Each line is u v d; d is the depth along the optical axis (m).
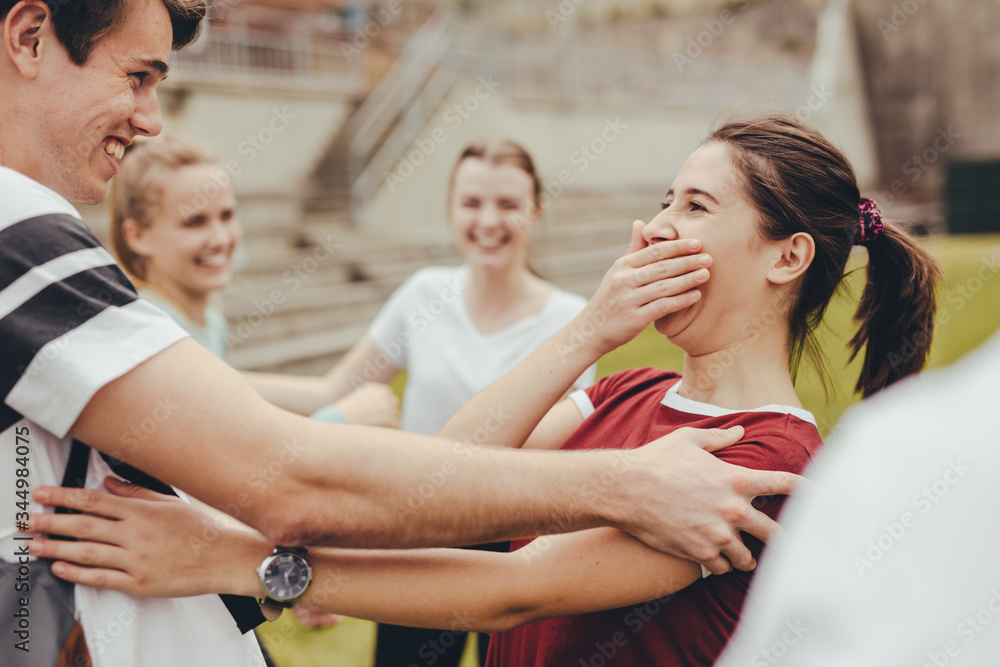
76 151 0.98
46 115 0.95
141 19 0.98
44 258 0.85
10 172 0.89
